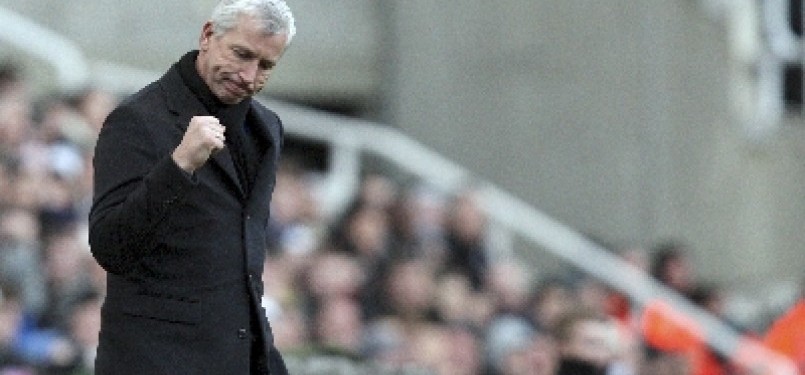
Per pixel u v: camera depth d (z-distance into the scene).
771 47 49.88
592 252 41.06
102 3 44.06
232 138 15.34
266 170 15.55
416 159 42.75
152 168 14.86
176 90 15.24
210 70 14.99
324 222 37.06
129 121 15.13
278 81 46.72
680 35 47.41
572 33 46.94
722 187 48.31
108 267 14.95
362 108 48.22
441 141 47.22
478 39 47.19
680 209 47.50
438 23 47.34
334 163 41.97
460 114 47.22
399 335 32.97
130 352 15.14
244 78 14.88
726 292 47.12
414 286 34.03
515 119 47.00
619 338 31.17
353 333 31.88
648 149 47.03
